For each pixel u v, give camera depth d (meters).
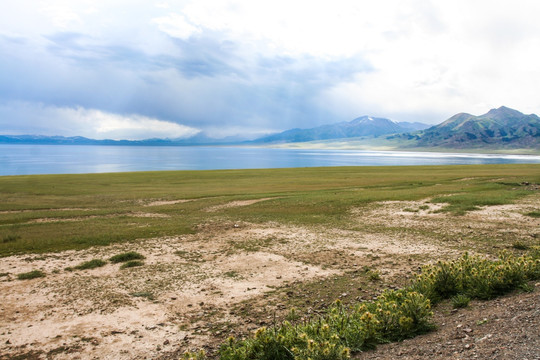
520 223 21.61
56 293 12.65
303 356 6.22
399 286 12.18
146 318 10.43
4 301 11.92
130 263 16.19
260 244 19.80
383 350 6.87
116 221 28.78
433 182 50.66
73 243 20.62
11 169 153.88
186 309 11.05
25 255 18.16
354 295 11.60
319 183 57.38
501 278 9.42
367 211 29.22
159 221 28.42
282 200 36.88
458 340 6.58
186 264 16.17
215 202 38.69
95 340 9.10
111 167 170.75
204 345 8.63
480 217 24.02
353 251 17.62
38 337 9.34
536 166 81.88
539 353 5.14
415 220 24.75
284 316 10.13
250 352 7.02
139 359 8.11
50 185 57.91
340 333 7.50
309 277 13.87
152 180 67.38
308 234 22.05
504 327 6.66
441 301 9.68
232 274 14.55
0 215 32.53
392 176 65.38
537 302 7.68
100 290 12.90
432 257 15.81
